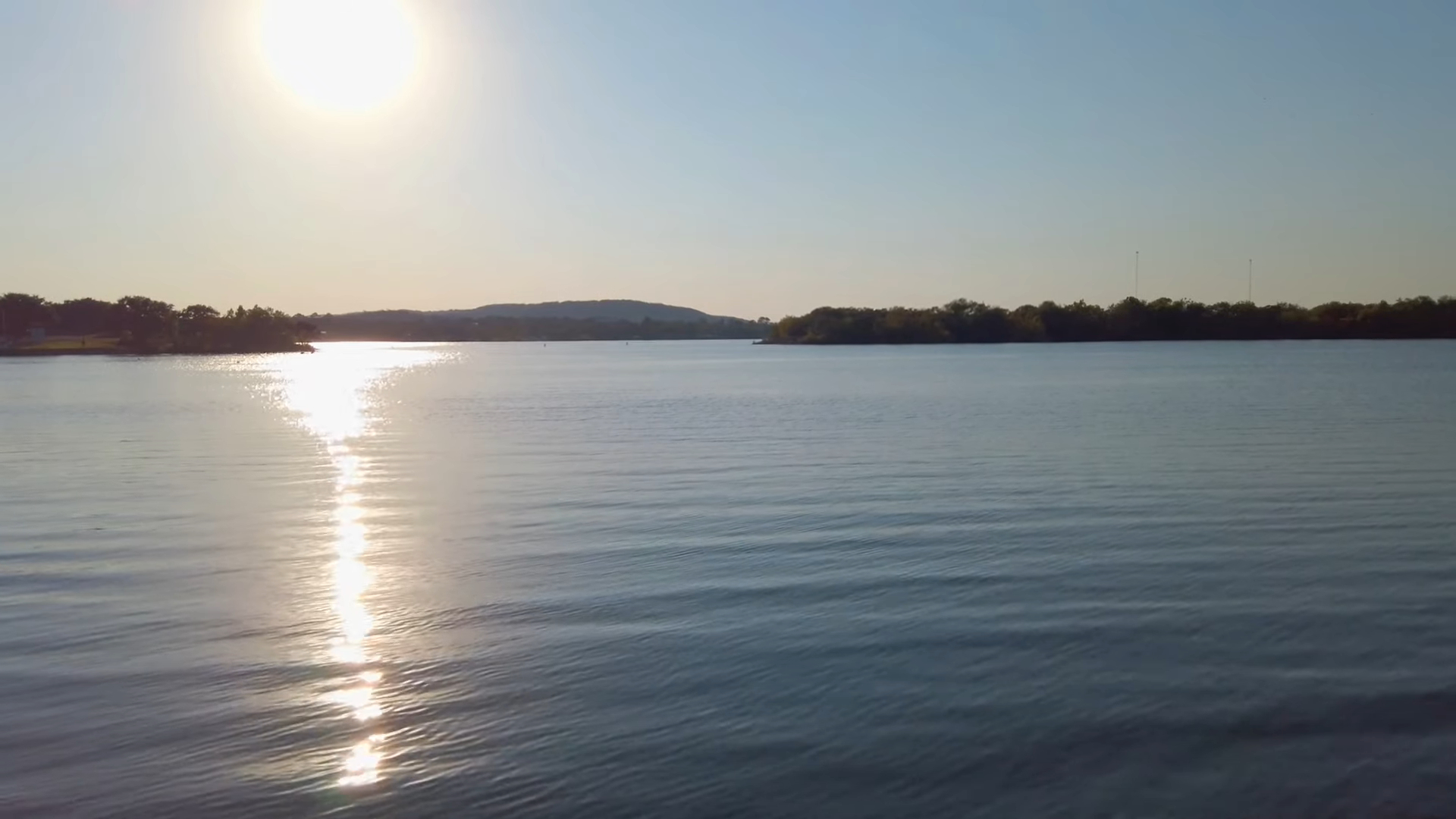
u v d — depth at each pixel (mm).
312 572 16938
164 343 199750
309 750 10102
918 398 57375
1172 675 11695
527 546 18719
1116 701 10992
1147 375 79875
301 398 66625
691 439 37531
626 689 11523
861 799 9078
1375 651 12391
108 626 13977
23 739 10375
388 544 19109
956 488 24672
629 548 18359
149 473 30000
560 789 9289
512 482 26984
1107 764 9609
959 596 14898
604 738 10297
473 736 10359
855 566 16781
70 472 30438
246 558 18016
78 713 10984
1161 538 18672
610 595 15234
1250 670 11836
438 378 96875
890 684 11531
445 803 9078
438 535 19922
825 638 13102
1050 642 12820
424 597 15273
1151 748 9922
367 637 13406
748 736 10297
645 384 80312
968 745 10016
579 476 27812
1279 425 39531
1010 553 17578
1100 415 45062
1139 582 15609
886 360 122250
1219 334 181750
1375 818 8656
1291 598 14641
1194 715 10609
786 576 16203
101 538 19922
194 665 12383
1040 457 30406
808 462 30016
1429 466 27875
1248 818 8703
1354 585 15367
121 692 11531
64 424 47938
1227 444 33312
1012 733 10258
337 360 159625
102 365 137500
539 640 13188
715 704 11062
